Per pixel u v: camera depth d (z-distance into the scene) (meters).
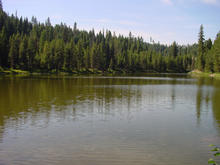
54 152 12.77
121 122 19.12
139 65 180.38
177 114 22.41
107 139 14.88
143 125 18.31
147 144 14.09
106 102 28.66
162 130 17.02
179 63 189.00
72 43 137.50
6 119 19.53
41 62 119.44
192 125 18.47
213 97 34.12
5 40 118.94
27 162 11.57
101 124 18.41
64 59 131.12
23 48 117.25
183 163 11.59
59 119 19.78
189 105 27.34
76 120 19.53
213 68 115.25
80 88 44.97
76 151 12.92
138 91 41.19
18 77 78.06
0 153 12.59
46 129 16.88
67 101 28.92
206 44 144.62
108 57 166.75
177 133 16.33
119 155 12.46
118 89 44.22
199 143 14.34
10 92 36.94
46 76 89.44
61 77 84.88
